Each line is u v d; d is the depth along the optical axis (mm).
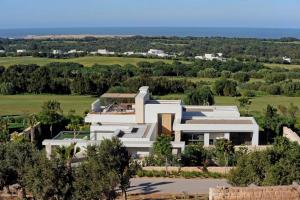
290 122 83312
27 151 40875
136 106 77125
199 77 171500
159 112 76938
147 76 149500
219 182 54062
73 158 54562
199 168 58188
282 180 36719
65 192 36281
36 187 36281
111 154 37938
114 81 143125
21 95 138625
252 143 74375
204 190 50812
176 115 77125
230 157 60781
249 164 39656
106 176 36531
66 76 158500
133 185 52656
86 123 85312
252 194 28750
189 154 61406
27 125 84250
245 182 39250
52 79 143750
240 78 163125
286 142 59812
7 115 105125
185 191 50438
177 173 57344
